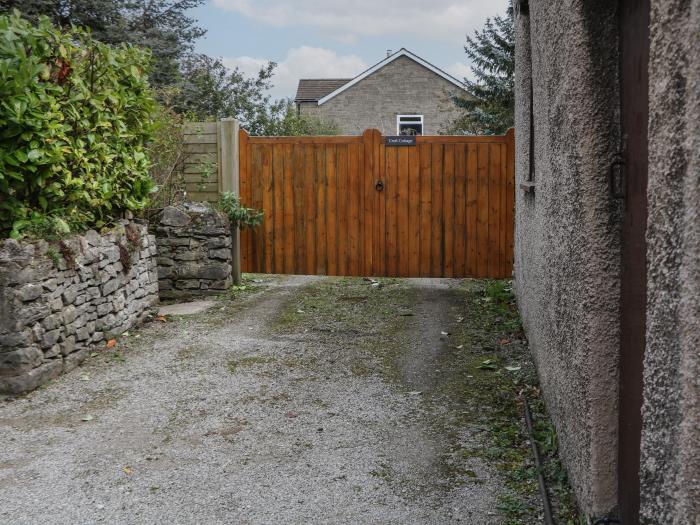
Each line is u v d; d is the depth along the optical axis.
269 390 4.57
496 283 7.95
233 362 5.20
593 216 2.42
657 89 1.58
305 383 4.71
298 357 5.34
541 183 3.84
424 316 6.68
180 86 15.83
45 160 4.62
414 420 4.03
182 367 5.08
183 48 17.47
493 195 7.94
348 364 5.16
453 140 7.94
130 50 6.15
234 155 8.11
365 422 4.00
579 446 2.72
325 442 3.72
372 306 7.12
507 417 4.03
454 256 8.06
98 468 3.41
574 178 2.64
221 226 7.73
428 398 4.40
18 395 4.43
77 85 5.13
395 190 8.08
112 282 5.73
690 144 1.40
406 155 8.03
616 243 2.41
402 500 3.05
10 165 4.54
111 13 14.64
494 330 6.08
